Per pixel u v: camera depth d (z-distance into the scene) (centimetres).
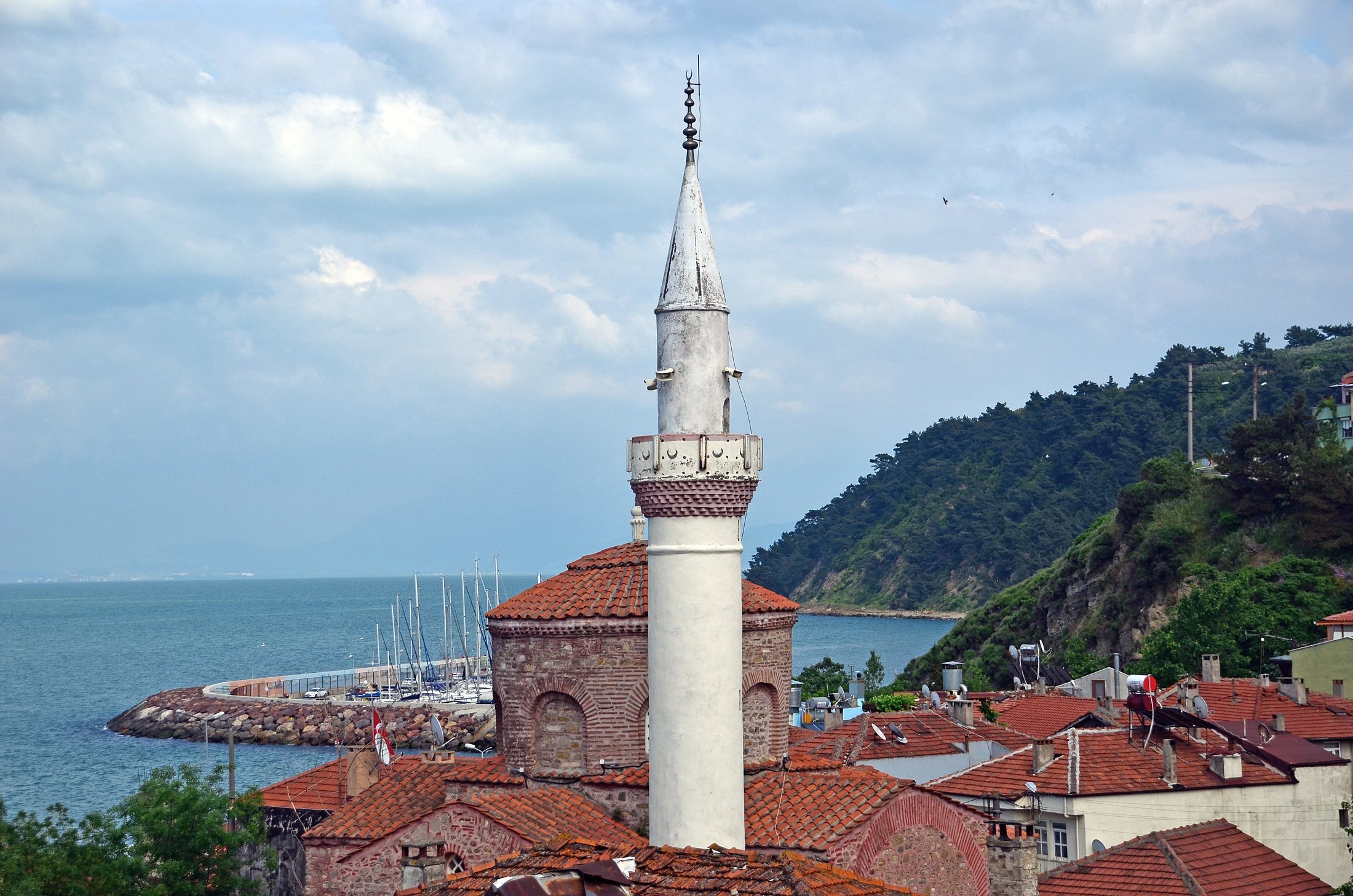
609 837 3734
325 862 3894
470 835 3756
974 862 3919
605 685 3969
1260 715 6794
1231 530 15488
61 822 5038
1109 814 5506
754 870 3044
